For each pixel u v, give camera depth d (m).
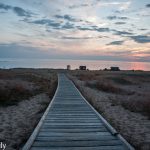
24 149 5.39
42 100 16.34
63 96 17.00
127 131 8.83
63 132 7.16
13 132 8.26
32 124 9.34
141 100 16.61
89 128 7.69
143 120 10.93
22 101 15.45
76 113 10.41
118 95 21.38
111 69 141.25
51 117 9.49
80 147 5.77
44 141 6.25
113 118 11.03
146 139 7.83
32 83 28.27
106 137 6.62
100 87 26.45
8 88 17.83
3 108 12.99
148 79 53.28
